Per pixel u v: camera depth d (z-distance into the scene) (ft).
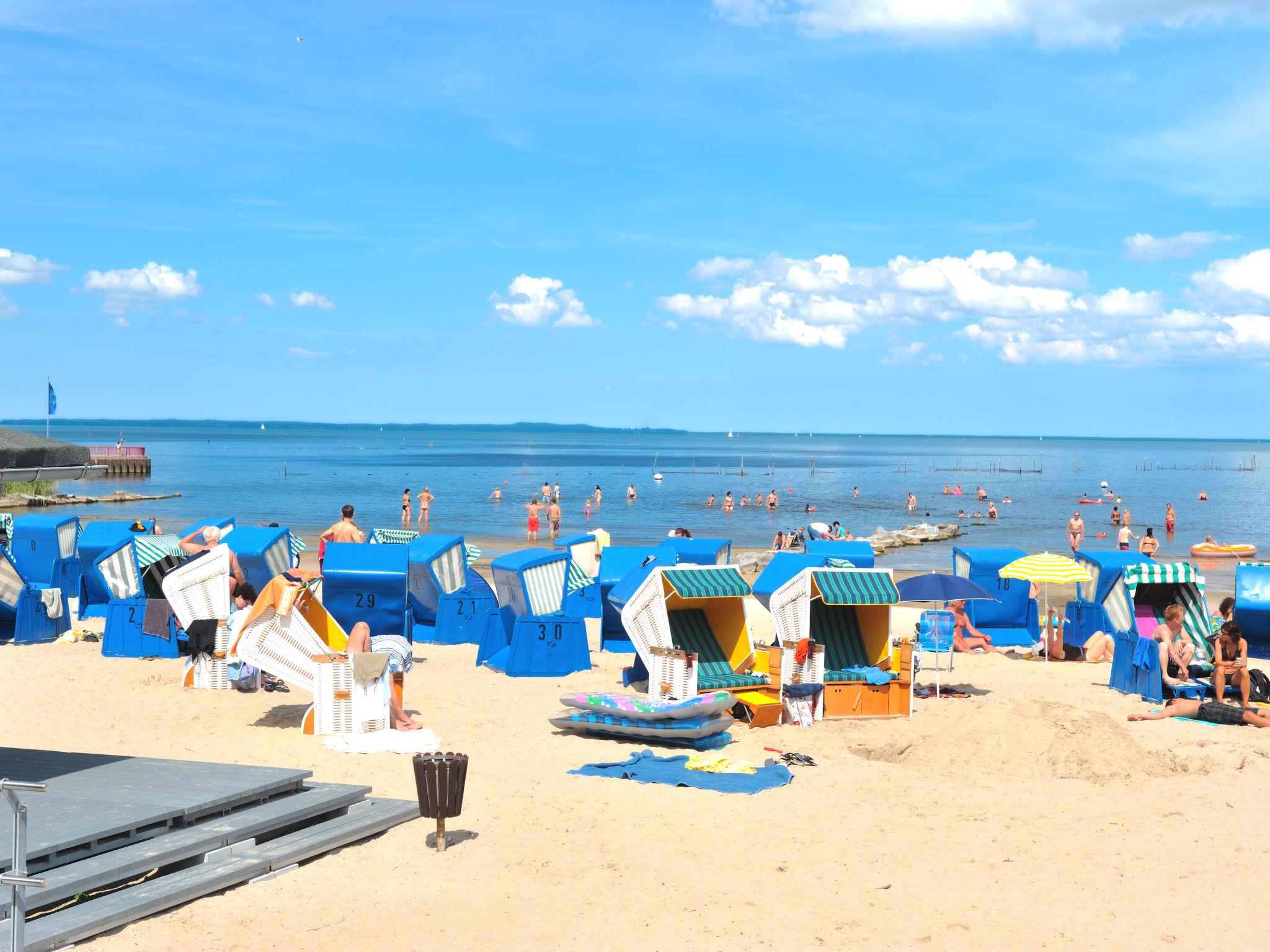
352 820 22.57
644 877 20.72
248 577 49.19
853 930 18.35
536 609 44.73
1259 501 227.81
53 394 189.98
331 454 543.39
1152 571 49.11
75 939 16.47
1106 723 32.19
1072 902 19.71
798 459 587.27
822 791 26.94
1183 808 25.96
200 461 426.92
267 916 18.16
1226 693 38.55
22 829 14.92
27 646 47.44
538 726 33.88
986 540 140.67
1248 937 18.17
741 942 17.74
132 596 49.80
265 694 38.04
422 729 32.53
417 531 140.15
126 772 22.99
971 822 24.63
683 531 64.34
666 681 34.40
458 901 19.27
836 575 36.68
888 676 36.52
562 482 286.87
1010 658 51.08
